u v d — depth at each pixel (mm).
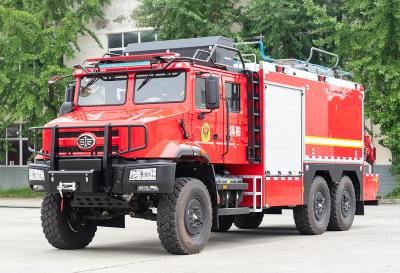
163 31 36281
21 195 39750
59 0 38844
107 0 39875
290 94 16953
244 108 15547
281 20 35156
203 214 13836
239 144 15289
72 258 13062
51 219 14266
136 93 14438
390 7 33062
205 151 14203
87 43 41594
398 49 34125
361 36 34219
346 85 19422
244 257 13000
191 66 14125
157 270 11391
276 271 11188
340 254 13320
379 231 18266
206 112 14297
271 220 22766
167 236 13242
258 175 15797
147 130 13180
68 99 15086
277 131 16359
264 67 16031
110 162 13234
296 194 16969
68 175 13312
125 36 40938
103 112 14438
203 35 35781
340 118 18984
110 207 13742
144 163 13102
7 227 20203
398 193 34688
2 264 12281
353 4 34094
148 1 36344
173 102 14109
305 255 13219
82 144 13453
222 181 14711
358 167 19656
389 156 35781
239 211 15117
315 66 18922
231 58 15594
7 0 38500
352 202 19094
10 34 37281
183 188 13422
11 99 37906
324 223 17812
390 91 33688
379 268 11430
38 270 11523
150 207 14148
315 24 35906
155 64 14359
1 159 41219
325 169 18125
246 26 37031
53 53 37562
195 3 35938
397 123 33750
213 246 14984
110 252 14039
